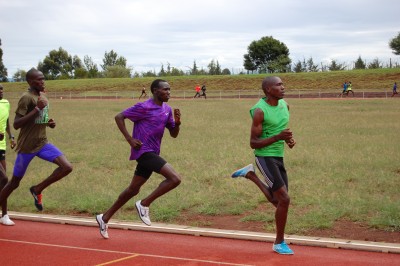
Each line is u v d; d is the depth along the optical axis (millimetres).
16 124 6773
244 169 6262
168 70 91812
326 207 8141
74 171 12125
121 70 99875
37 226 7488
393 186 9719
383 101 37188
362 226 7309
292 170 11430
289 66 91812
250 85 67875
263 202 8867
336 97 45969
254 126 5910
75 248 6277
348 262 5637
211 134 18766
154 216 8062
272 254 5973
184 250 6176
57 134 19531
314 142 15992
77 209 8680
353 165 11844
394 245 6105
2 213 7578
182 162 12859
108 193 9609
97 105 39438
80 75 104000
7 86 78125
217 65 91688
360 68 77188
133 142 6207
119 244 6461
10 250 6199
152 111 6273
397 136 17250
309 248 6242
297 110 30125
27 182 10891
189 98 51719
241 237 6664
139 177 6445
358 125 21172
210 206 8570
